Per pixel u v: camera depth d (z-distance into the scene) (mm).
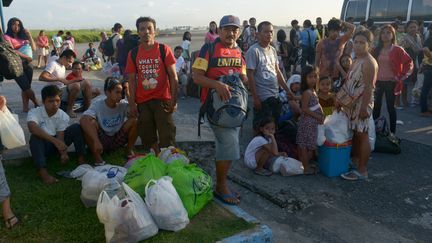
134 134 4539
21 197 3607
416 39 9125
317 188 4430
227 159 3609
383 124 5754
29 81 6406
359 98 4473
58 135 4211
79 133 4301
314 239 3482
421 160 5418
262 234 3178
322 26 13492
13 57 5004
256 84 4895
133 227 2859
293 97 5215
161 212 3025
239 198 4121
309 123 4641
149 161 3479
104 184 3330
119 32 11602
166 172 3504
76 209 3428
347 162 4785
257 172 4727
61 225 3154
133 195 3016
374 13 13594
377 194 4355
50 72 6145
